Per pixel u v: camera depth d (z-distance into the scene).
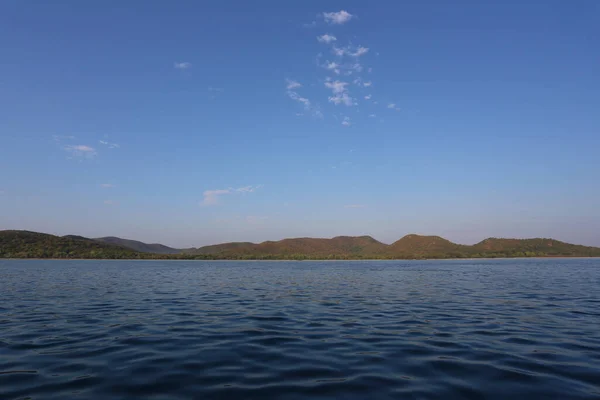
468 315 17.48
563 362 9.87
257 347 11.54
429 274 49.41
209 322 15.73
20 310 18.48
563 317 16.80
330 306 20.50
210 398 7.44
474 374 8.95
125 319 16.30
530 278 41.09
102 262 93.38
